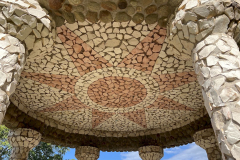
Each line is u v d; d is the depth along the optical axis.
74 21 3.39
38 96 5.77
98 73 4.79
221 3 2.40
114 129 8.21
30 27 2.69
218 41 2.38
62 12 3.20
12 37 2.56
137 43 3.87
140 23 3.43
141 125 7.83
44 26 2.85
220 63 2.25
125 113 6.82
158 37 3.73
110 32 3.62
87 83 5.17
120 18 3.31
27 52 2.82
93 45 3.94
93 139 8.13
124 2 3.03
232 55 2.27
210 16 2.45
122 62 4.41
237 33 2.55
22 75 4.86
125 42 3.85
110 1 3.03
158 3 3.04
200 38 2.53
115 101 6.04
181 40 2.76
